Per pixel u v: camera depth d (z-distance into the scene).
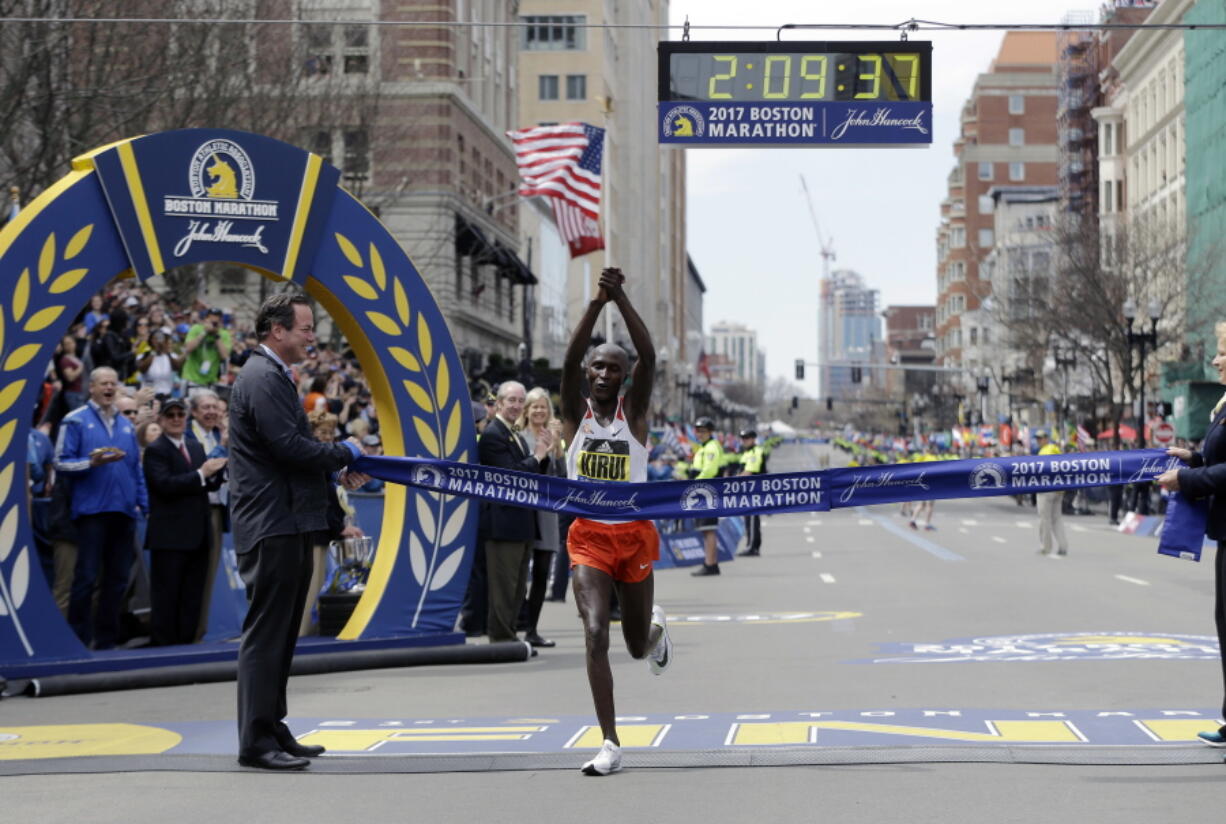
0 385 26.66
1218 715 21.91
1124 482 20.50
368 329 30.22
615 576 19.17
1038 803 15.98
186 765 19.02
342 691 26.39
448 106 132.00
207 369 52.00
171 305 63.94
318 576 32.75
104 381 29.97
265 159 28.80
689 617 39.59
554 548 33.50
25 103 57.84
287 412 18.83
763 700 24.27
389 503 31.06
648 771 18.19
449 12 134.12
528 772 18.31
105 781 18.11
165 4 64.56
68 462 29.31
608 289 19.25
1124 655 29.55
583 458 19.09
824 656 30.22
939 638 33.34
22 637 26.73
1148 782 17.00
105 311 53.16
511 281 165.88
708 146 40.91
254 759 18.70
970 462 20.89
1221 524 18.61
